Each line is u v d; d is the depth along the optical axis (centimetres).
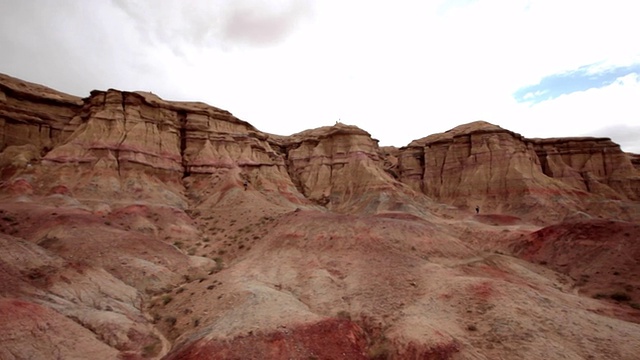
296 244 4194
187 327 2625
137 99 6669
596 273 3778
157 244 4009
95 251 3506
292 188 7906
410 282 3278
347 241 4103
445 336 2358
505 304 2691
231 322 2475
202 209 5938
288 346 2252
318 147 8969
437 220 6538
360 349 2389
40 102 6594
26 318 2067
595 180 8444
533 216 6750
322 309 2916
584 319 2567
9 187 4919
